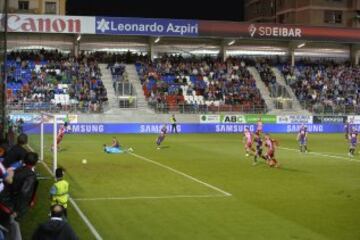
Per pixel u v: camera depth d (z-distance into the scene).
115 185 25.19
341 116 66.94
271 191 24.16
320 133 64.69
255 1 111.50
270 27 71.19
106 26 66.44
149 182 26.19
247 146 38.66
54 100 60.34
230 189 24.53
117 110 61.16
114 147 39.88
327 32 72.94
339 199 22.48
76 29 65.38
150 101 63.00
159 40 71.81
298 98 69.25
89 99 61.59
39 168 30.03
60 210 10.46
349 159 37.56
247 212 19.81
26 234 16.08
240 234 16.72
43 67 65.62
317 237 16.48
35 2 77.25
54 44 71.44
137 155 38.03
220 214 19.45
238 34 70.19
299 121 65.50
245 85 69.31
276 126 64.88
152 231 16.97
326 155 40.09
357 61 81.50
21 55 67.31
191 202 21.53
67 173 28.62
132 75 68.06
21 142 16.64
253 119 64.12
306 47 80.06
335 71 76.00
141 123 60.31
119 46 73.69
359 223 18.27
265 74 72.25
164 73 69.44
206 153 39.94
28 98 59.62
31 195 12.20
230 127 63.38
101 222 18.05
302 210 20.23
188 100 65.25
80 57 69.19
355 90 72.44
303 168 32.28
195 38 75.19
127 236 16.36
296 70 74.88
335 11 93.44
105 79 66.06
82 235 16.31
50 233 9.73
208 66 72.25
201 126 62.38
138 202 21.42
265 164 33.97
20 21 63.09
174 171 30.12
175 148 43.62
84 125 58.66
